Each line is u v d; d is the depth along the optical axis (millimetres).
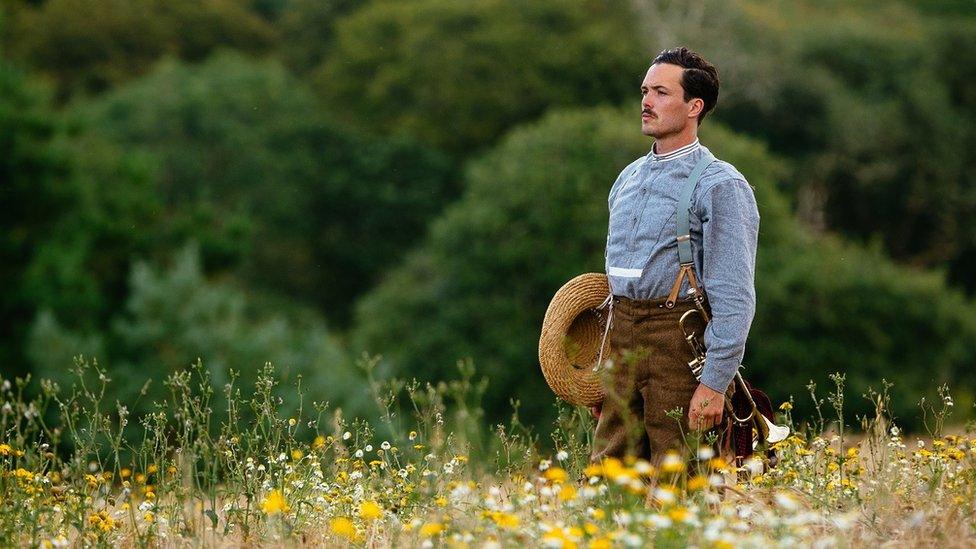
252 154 45562
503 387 31297
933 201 44562
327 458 5477
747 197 4648
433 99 45656
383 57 48094
